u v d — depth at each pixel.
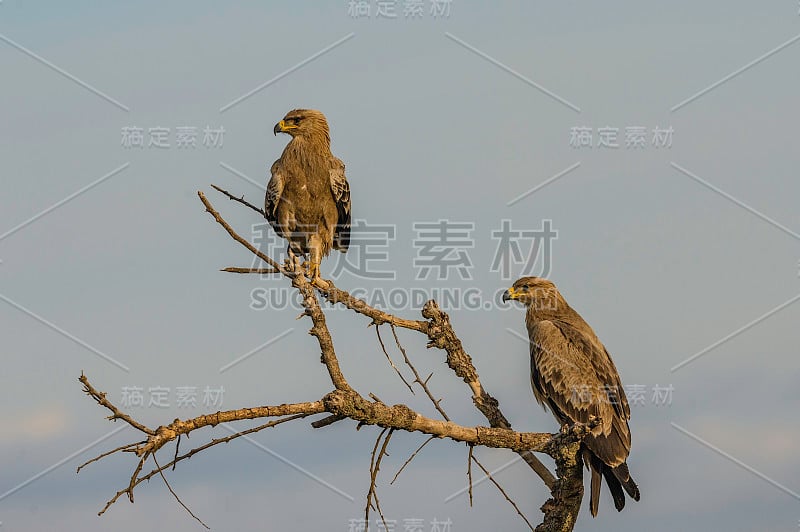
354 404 10.70
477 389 12.98
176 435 9.85
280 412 10.49
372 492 10.93
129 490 9.54
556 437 11.83
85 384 9.45
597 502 13.48
